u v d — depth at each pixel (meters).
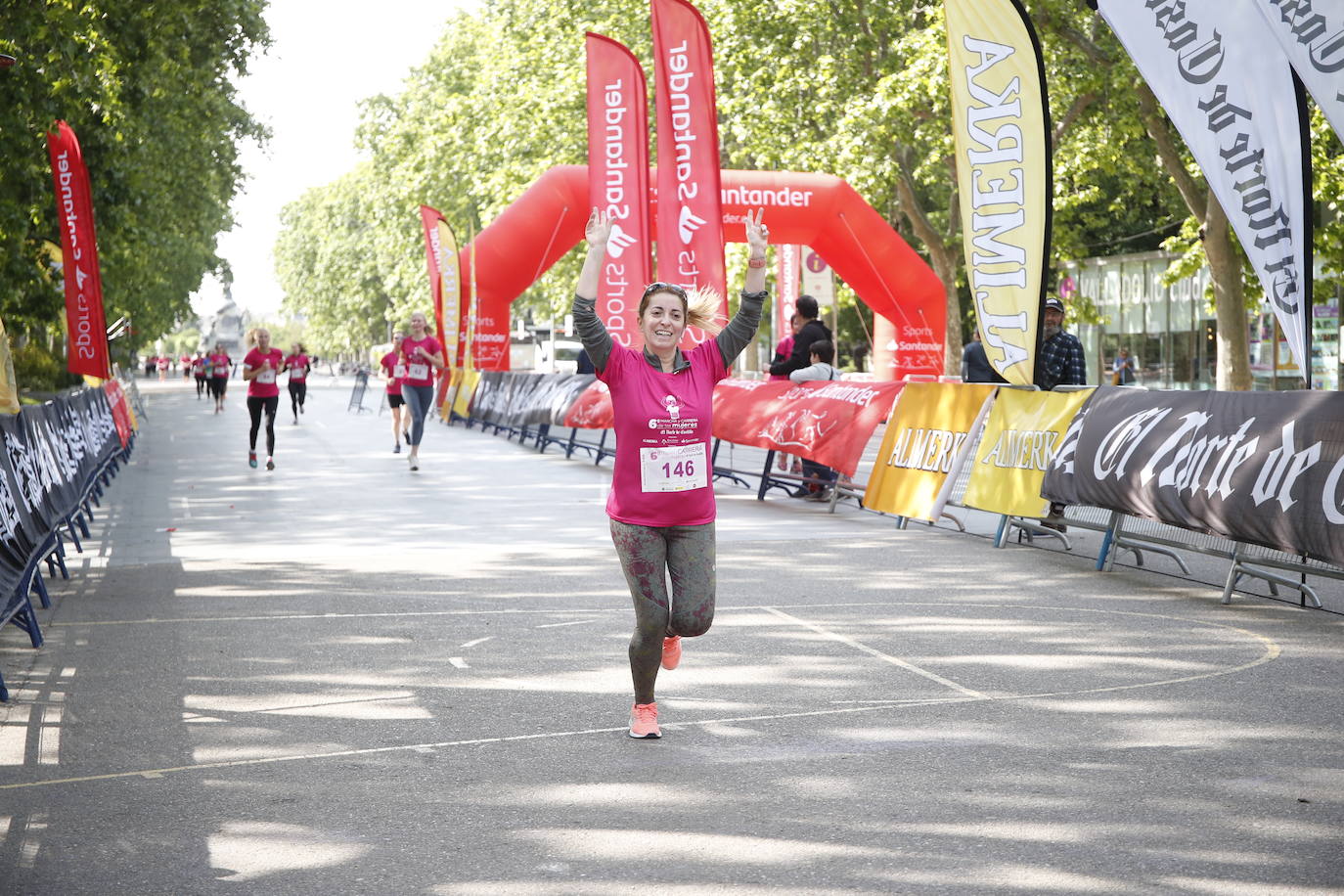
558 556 11.15
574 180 26.50
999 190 11.74
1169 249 29.09
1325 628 8.04
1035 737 5.73
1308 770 5.24
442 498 15.73
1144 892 4.05
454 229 54.72
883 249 25.06
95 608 8.91
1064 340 12.56
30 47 19.05
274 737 5.83
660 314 5.70
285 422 34.44
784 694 6.47
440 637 7.90
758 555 11.10
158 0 23.09
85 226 19.17
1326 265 26.34
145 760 5.51
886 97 29.53
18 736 5.88
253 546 11.83
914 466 12.98
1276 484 8.26
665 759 5.46
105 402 18.66
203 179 40.00
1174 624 8.17
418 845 4.50
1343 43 8.30
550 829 4.64
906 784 5.10
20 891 4.14
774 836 4.55
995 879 4.16
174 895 4.10
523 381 25.61
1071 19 27.64
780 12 32.44
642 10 38.97
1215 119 9.50
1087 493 10.20
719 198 16.69
